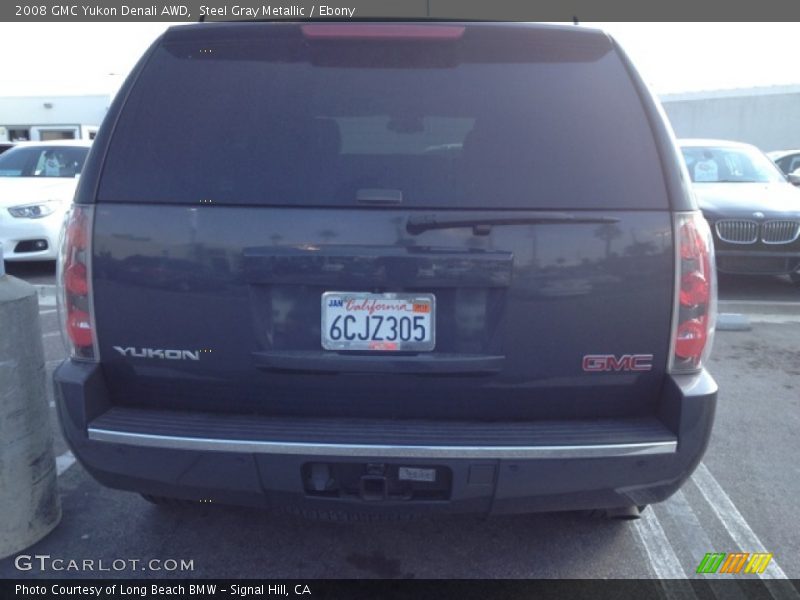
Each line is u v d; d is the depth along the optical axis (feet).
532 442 7.78
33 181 29.68
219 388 8.25
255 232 7.89
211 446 7.84
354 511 8.18
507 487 7.88
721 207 26.21
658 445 7.91
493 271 7.81
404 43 8.38
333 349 8.02
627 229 7.88
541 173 7.94
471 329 7.98
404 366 7.95
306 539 10.69
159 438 7.91
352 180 7.95
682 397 7.93
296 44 8.45
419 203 7.85
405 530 10.94
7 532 10.09
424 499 8.09
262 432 7.95
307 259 7.84
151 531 10.87
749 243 25.85
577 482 7.93
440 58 8.39
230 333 8.04
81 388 8.09
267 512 11.39
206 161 8.08
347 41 8.38
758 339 22.00
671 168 8.04
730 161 30.83
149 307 8.10
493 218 7.78
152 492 8.52
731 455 13.78
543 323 7.94
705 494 12.22
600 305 7.94
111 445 8.07
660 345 8.08
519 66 8.36
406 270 7.82
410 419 8.24
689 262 7.98
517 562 10.17
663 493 8.29
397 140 8.11
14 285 10.14
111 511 11.41
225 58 8.48
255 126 8.18
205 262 7.95
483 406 8.17
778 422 15.43
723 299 26.66
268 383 8.14
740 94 83.66
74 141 33.09
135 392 8.44
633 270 7.92
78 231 8.13
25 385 10.09
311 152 8.06
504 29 8.30
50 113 96.22
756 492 12.31
